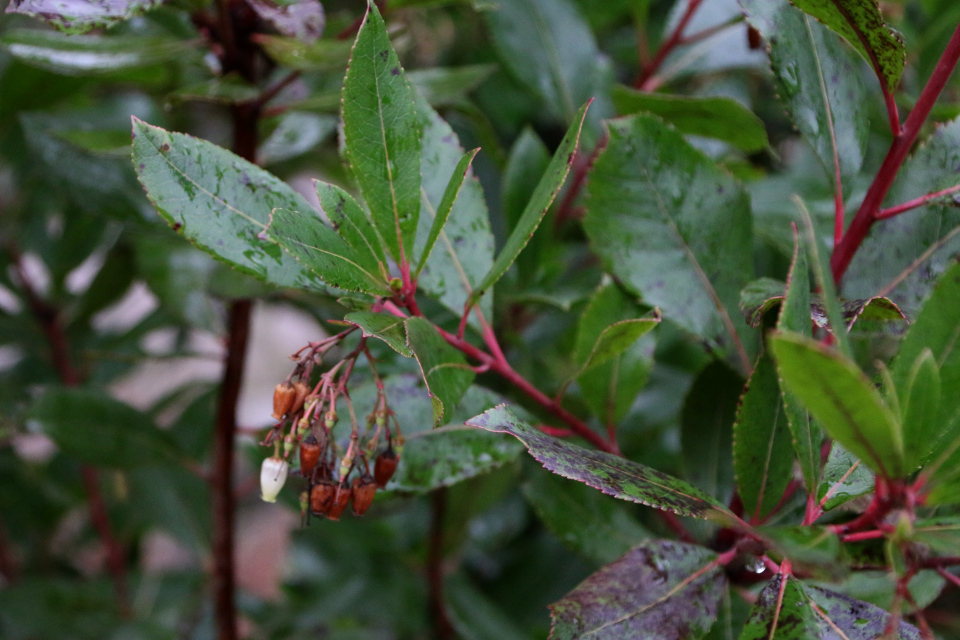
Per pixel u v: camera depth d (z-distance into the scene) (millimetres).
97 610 1045
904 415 630
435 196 713
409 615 904
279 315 1782
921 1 880
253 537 1787
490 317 708
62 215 980
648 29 1124
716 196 721
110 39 742
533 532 1081
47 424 795
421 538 1008
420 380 715
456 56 1225
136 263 856
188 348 1221
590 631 667
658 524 830
